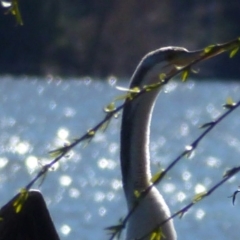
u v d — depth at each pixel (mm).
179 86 58625
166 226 5363
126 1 55812
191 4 55531
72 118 46500
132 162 5695
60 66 57344
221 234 17844
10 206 5344
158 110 50906
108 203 21828
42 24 56188
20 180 24766
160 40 55000
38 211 5363
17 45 56812
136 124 5703
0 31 55125
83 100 52312
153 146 36469
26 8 55406
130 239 5395
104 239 17609
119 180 26391
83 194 23422
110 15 56156
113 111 3758
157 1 55688
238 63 56781
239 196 21469
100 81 56188
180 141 38344
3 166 27812
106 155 31844
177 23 55031
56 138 38125
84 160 30203
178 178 26281
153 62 5621
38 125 42875
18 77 56812
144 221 5375
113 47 55969
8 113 47812
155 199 5414
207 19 55125
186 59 5570
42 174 3787
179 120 46875
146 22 55500
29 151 33125
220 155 32844
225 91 57094
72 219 19391
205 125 3707
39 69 57594
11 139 37094
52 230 5398
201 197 3773
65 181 25547
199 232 17953
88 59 56906
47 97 54250
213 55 3861
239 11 54719
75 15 56562
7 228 5320
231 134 39656
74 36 56781
